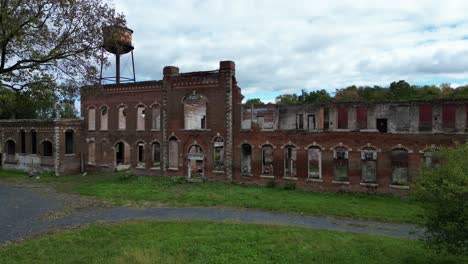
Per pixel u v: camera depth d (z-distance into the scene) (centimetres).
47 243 1483
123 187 2958
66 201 2467
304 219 1978
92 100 3994
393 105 3050
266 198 2488
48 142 4069
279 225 1795
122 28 1834
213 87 3241
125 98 3772
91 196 2625
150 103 3619
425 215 1253
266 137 3022
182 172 3403
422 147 2441
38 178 3641
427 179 1175
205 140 3288
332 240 1515
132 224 1808
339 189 2727
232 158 3181
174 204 2353
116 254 1329
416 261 1241
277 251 1355
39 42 1503
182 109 3406
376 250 1365
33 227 1805
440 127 2853
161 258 1264
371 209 2156
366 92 7481
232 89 3209
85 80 1758
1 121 4400
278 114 3762
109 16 1722
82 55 1666
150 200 2472
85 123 4047
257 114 3912
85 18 1609
